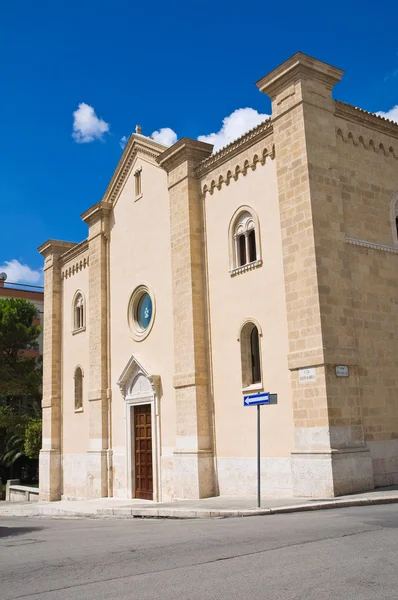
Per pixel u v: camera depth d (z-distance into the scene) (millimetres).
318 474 16641
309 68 19125
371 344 18766
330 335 17547
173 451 22844
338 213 18781
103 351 29484
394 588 6801
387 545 9086
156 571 8461
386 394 18734
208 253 23031
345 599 6434
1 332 49969
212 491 21531
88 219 31781
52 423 33844
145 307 27484
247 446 20375
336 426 16906
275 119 19781
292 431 18562
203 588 7270
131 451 26750
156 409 24938
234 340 21391
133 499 26109
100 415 28781
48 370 34938
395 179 21141
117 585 7801
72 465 32281
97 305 30234
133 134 28734
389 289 19781
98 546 11344
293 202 18797
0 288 70312
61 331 35188
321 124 19094
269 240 20234
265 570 7949
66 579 8477
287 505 15359
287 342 19062
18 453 49125
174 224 24297
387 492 16406
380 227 20188
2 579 8836
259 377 20750
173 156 24531
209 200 23250
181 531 12570
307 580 7293
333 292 17969
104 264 30516
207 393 22266
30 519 21406
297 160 18797
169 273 25281
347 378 17547
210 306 22641
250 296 20797
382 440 18203
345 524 11391
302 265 18234
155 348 25734
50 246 36062
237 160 21938
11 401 56375
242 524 12859
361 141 20375
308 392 17500
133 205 28594
